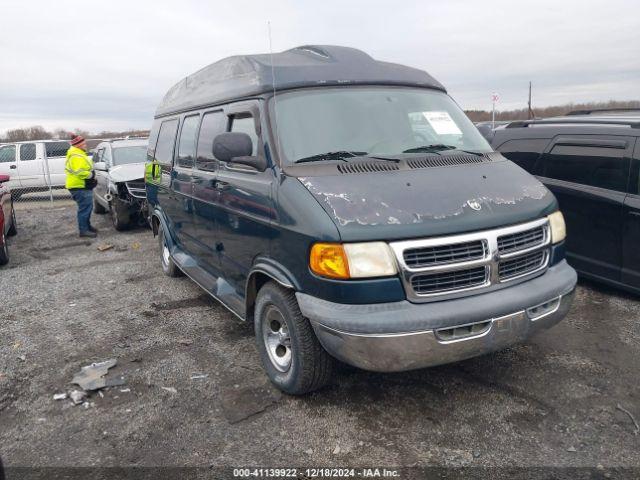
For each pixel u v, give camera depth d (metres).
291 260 3.31
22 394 3.92
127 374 4.16
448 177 3.53
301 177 3.40
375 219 3.02
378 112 4.08
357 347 2.97
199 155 5.02
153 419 3.51
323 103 3.97
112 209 10.62
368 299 2.97
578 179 5.64
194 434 3.32
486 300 3.10
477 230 3.16
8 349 4.74
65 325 5.31
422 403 3.55
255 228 3.74
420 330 2.93
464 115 4.70
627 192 5.18
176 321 5.30
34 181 16.53
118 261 8.05
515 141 6.44
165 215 6.59
